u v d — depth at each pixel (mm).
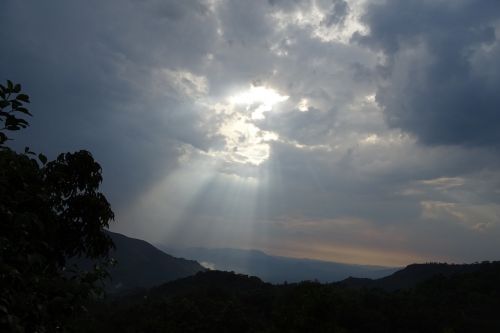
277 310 36375
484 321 71875
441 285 95312
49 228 6758
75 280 5543
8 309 4410
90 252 10500
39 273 5406
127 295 88562
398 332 68188
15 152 5820
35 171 6203
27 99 5527
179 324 55781
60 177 8938
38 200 5898
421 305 76188
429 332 69062
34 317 4762
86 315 6062
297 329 34250
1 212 4777
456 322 70375
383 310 72750
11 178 5434
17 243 4824
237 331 57562
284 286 83438
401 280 131875
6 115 5426
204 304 64562
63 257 9812
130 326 54750
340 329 34781
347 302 66312
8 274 4363
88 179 10508
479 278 95250
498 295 84438
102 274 5711
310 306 34031
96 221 10406
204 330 56406
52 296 5219
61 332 5430
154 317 57625
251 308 66938
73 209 10180
